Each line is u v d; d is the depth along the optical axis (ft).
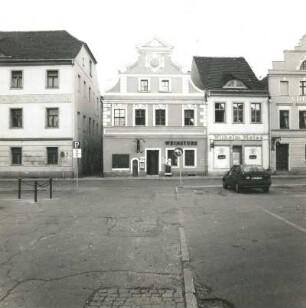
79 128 133.39
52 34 140.67
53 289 19.20
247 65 144.66
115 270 22.35
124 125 128.47
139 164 127.85
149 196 68.44
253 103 133.59
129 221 40.52
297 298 17.85
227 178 82.48
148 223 39.19
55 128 125.08
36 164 125.18
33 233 34.09
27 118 125.70
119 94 128.67
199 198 64.59
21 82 126.41
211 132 130.82
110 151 128.06
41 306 17.01
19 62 125.39
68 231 34.94
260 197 65.77
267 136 133.49
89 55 152.87
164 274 21.53
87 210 49.73
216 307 17.16
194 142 130.21
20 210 50.03
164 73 130.11
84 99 142.31
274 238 31.07
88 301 17.54
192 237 32.07
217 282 20.34
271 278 20.77
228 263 23.82
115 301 17.51
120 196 68.64
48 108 125.59
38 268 22.89
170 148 129.59
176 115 130.11
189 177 123.75
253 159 132.98
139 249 27.63
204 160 130.62
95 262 24.14
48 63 125.08
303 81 135.95
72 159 124.47
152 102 129.49
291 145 134.92
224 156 131.54
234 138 131.95
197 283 20.22
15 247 28.55
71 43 135.23
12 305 17.15
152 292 18.62
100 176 130.93
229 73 138.92
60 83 125.18
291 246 28.17
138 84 129.29
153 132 129.08
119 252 26.73
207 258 25.12
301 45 136.87
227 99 132.05
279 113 134.92
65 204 56.59
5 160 125.70
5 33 140.97
